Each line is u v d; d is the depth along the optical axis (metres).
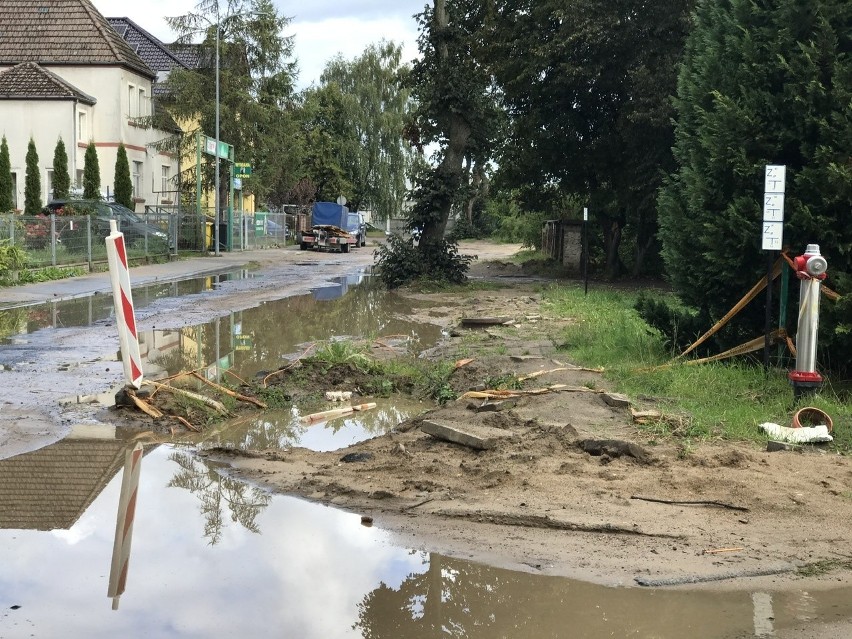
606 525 5.18
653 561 4.72
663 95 24.00
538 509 5.46
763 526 5.23
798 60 9.22
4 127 40.47
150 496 5.93
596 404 8.25
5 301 18.80
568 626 3.96
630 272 31.03
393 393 9.97
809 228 9.03
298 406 9.20
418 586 4.44
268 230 51.84
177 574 4.59
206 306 19.16
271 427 8.24
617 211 29.34
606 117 27.33
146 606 4.18
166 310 18.16
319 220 55.72
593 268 33.56
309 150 67.69
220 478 6.39
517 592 4.35
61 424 7.89
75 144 40.53
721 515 5.41
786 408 8.06
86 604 4.20
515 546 4.98
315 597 4.30
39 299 19.45
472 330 15.19
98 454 7.00
